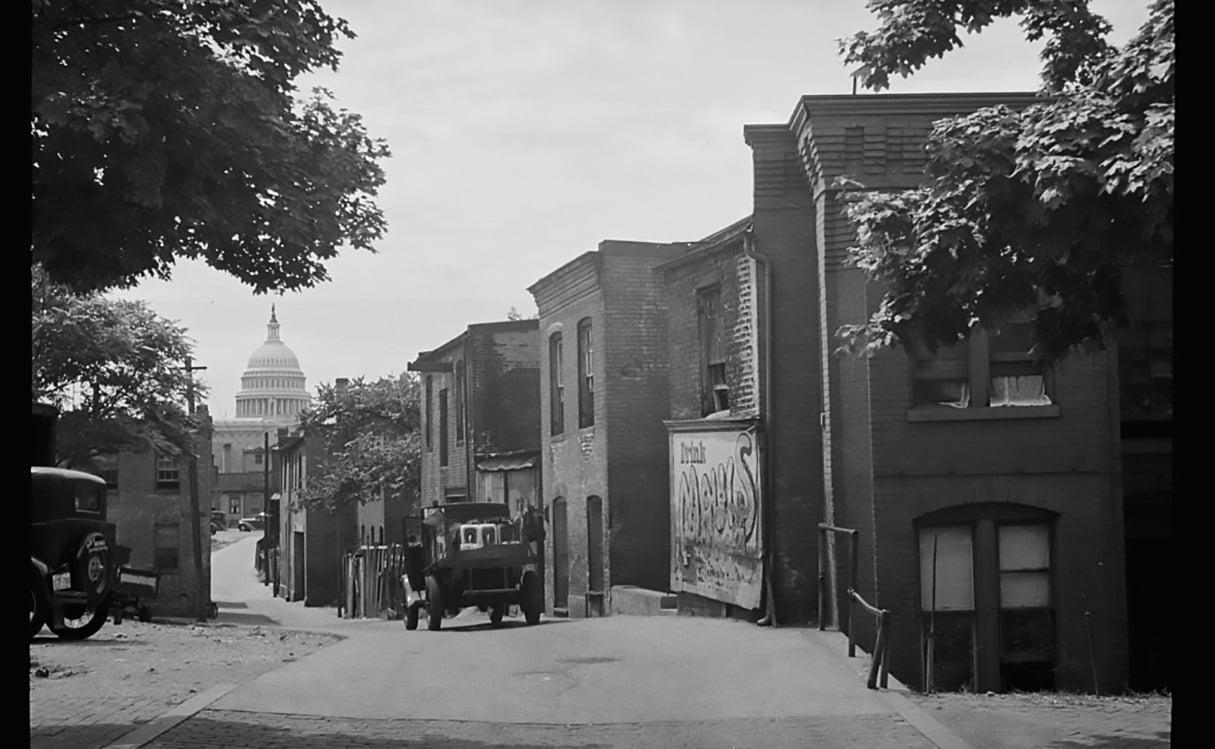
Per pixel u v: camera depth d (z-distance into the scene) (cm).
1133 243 997
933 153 1051
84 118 878
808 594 1877
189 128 954
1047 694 1393
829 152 1777
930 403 1739
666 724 1077
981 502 1716
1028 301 1134
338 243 1127
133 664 1485
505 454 3412
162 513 4838
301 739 988
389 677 1401
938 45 1109
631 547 2673
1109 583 1706
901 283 1135
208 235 1102
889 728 1028
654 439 2712
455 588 2375
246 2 956
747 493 1936
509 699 1238
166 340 4050
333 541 6316
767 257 1909
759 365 1933
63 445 3975
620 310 2714
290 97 1051
